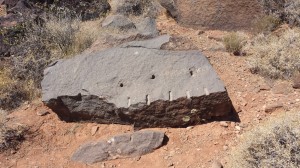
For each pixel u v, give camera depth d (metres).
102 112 3.14
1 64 3.76
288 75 3.47
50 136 3.14
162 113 3.03
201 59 3.30
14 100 3.46
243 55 3.87
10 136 3.09
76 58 3.46
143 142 2.89
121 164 2.81
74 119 3.25
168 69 3.24
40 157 2.98
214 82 3.07
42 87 3.29
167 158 2.82
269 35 4.05
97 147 2.90
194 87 3.05
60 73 3.35
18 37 4.10
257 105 3.20
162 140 2.92
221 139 2.93
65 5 4.75
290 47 3.65
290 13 4.24
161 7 5.03
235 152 2.53
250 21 4.34
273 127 2.44
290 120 2.45
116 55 3.42
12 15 4.42
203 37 4.27
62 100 3.17
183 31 4.47
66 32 4.08
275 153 2.31
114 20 4.42
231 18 4.39
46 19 4.27
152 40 3.90
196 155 2.83
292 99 3.21
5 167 2.90
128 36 4.06
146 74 3.23
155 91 3.07
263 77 3.51
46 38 4.03
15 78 3.64
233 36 4.00
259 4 4.32
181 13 4.61
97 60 3.40
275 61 3.56
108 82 3.20
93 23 4.58
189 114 3.03
